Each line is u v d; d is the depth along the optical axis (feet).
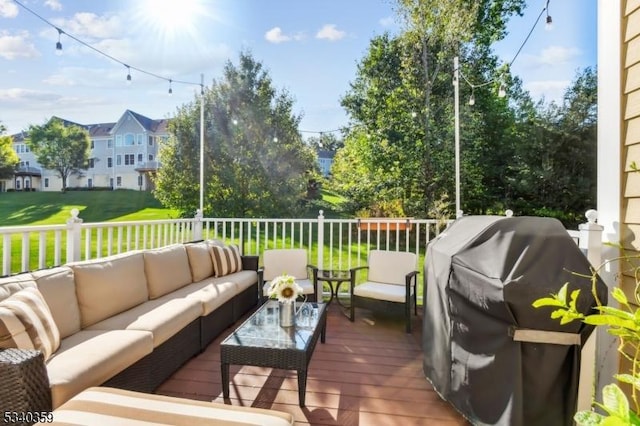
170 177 36.42
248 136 35.91
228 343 7.98
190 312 9.77
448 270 7.40
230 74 36.29
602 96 7.40
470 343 6.69
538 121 31.81
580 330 5.76
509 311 5.76
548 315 5.71
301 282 14.34
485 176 32.01
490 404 6.15
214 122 36.14
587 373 6.91
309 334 8.61
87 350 6.90
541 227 6.62
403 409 7.67
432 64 31.76
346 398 8.10
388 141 32.96
